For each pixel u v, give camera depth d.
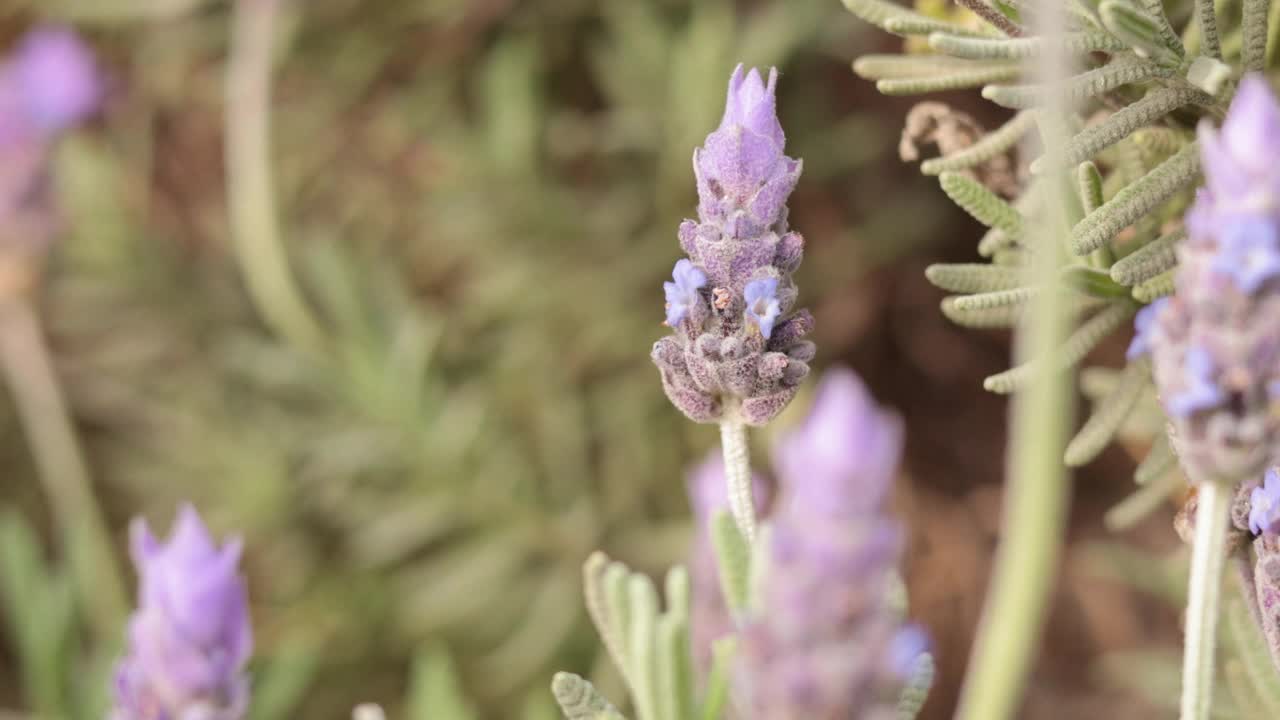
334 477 0.77
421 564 0.79
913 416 0.83
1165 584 0.53
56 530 0.90
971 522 0.80
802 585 0.29
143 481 0.81
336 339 0.82
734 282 0.34
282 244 0.82
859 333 0.82
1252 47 0.34
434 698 0.48
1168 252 0.35
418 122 0.83
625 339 0.79
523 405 0.80
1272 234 0.30
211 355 0.84
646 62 0.77
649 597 0.35
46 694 0.59
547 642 0.74
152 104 0.90
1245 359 0.30
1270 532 0.33
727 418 0.35
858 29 0.77
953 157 0.36
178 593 0.34
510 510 0.75
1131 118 0.34
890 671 0.29
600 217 0.78
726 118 0.34
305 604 0.78
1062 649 0.76
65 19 0.87
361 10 0.82
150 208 0.92
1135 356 0.35
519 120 0.77
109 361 0.83
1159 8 0.34
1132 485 0.77
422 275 0.86
